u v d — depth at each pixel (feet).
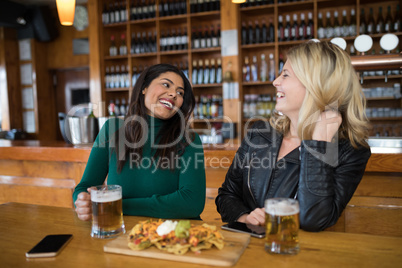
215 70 14.14
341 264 2.45
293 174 3.81
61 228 3.43
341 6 12.91
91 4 15.08
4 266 2.56
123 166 4.30
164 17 14.29
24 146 7.59
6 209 4.21
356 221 5.44
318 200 3.27
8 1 15.60
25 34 16.93
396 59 5.90
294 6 12.92
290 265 2.44
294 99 3.70
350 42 12.66
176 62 15.28
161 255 2.60
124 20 14.99
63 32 17.17
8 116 17.34
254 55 14.12
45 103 17.71
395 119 12.56
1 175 8.06
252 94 14.24
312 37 12.79
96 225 3.13
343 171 3.51
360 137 3.66
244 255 2.63
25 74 17.49
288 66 3.73
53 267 2.52
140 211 3.96
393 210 5.28
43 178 7.64
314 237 3.06
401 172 5.32
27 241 3.08
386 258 2.55
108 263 2.55
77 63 17.07
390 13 12.35
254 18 14.02
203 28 14.70
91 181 4.41
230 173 4.34
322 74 3.53
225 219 3.95
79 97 17.69
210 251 2.62
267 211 2.68
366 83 12.85
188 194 4.05
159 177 4.28
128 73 15.80
